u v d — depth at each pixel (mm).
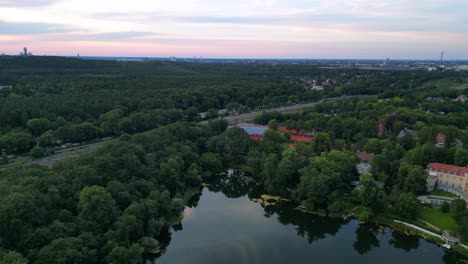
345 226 174250
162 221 159000
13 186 133750
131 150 185625
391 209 178250
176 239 159750
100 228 134250
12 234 118062
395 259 148750
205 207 195875
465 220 150625
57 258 111625
